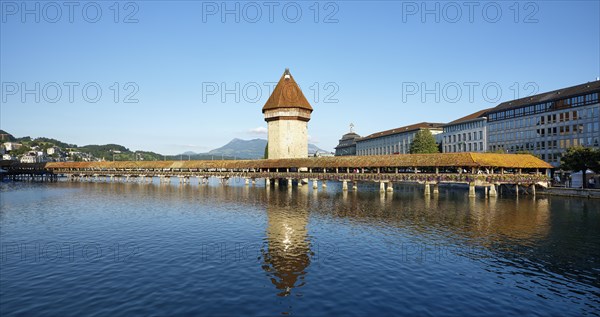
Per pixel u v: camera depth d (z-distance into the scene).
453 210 41.34
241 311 15.39
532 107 81.12
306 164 75.69
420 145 95.00
